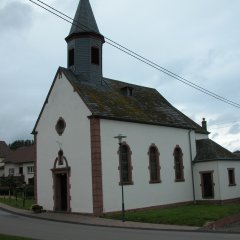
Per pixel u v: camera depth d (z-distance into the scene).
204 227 21.80
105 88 32.91
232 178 37.03
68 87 30.39
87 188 27.89
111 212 27.81
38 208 29.88
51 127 31.50
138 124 31.56
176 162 35.34
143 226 22.08
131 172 30.03
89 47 31.89
